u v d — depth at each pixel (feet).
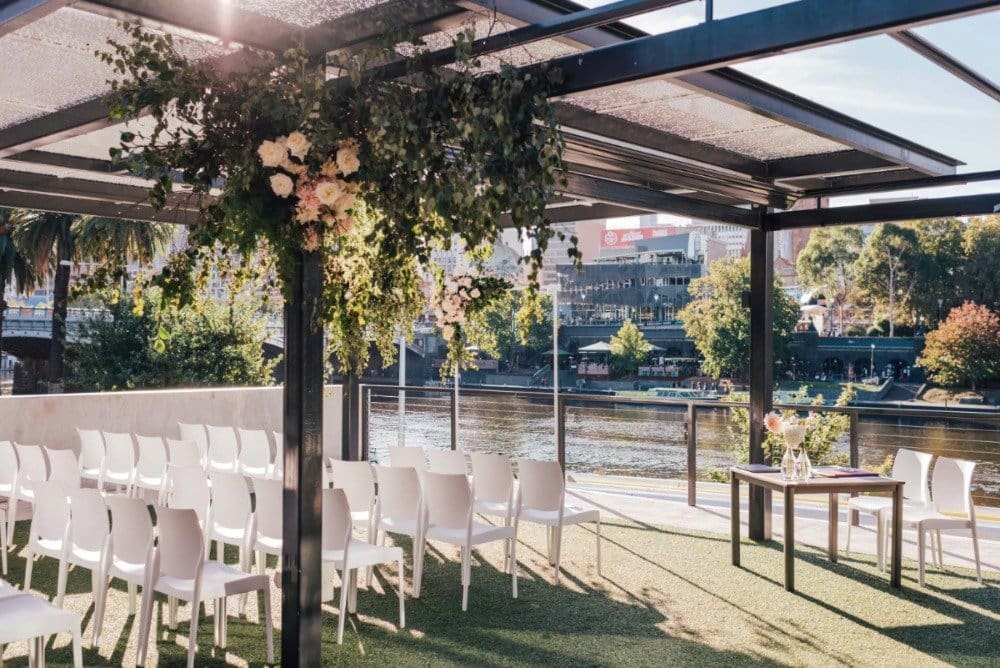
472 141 11.03
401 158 11.41
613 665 13.97
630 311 294.87
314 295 12.80
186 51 12.82
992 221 241.14
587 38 11.91
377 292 13.80
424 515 17.37
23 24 9.72
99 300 76.33
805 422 19.25
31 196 22.65
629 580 18.95
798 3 9.04
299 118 11.46
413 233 12.59
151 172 11.71
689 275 296.92
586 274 298.35
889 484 18.42
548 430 115.34
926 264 247.91
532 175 10.92
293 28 11.85
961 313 234.38
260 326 80.89
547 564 20.27
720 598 17.70
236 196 11.96
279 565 20.13
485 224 11.50
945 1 8.10
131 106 11.41
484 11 10.54
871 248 254.06
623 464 87.40
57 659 13.97
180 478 16.74
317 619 13.23
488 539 17.25
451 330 16.58
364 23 11.33
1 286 85.87
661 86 14.76
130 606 16.28
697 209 21.33
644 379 271.28
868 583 18.78
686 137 19.01
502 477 19.01
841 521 24.90
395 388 32.27
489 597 17.71
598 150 17.74
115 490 26.45
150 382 76.38
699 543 22.29
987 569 19.89
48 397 29.60
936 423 129.70
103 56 11.17
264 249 13.69
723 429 130.41
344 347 13.99
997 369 229.66
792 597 17.76
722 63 9.68
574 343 283.38
